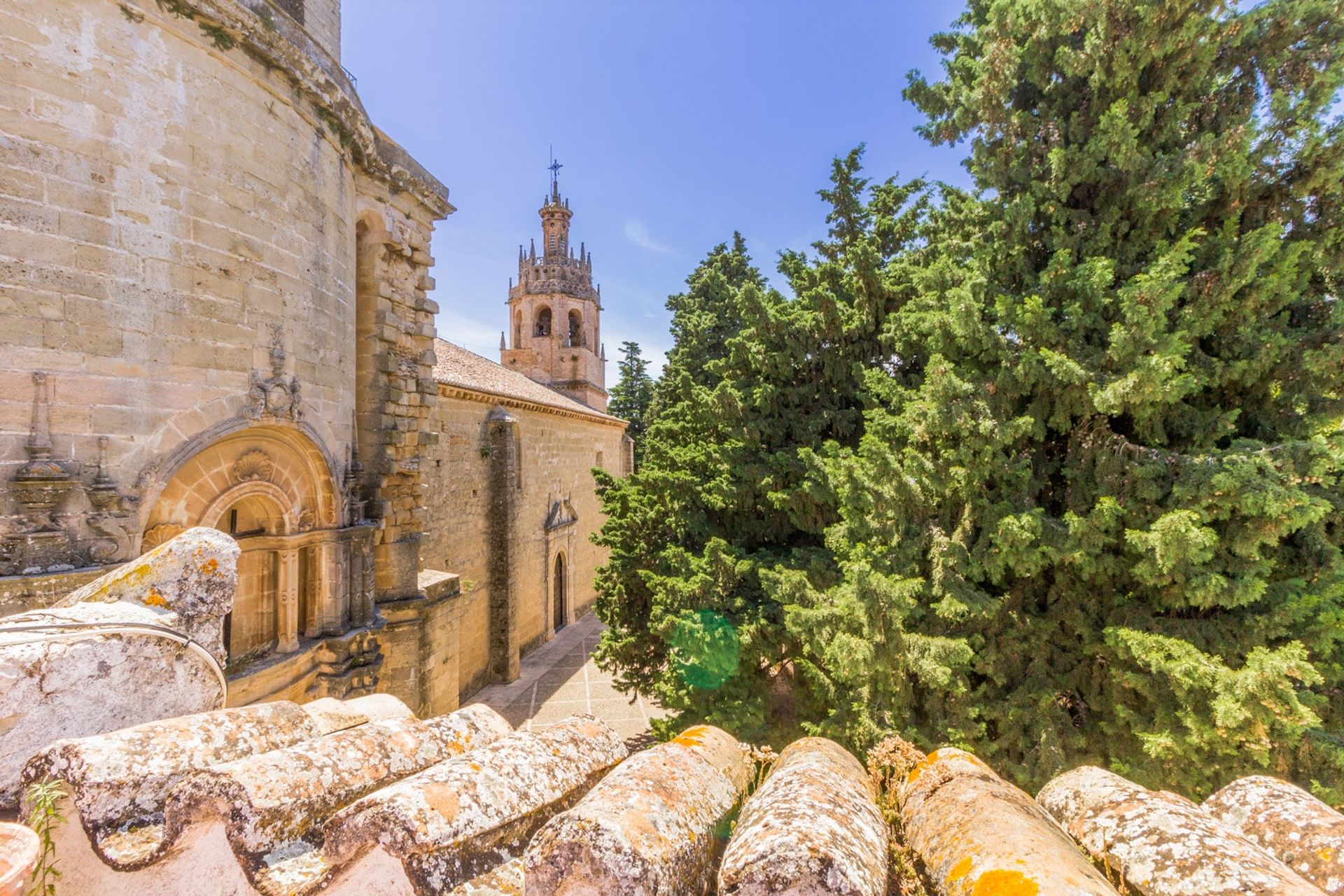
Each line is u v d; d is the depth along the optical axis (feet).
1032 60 31.04
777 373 43.14
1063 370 27.66
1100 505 27.45
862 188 51.24
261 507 26.66
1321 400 28.53
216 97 21.93
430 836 6.47
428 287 41.98
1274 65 28.25
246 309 23.12
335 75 28.22
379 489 37.19
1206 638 28.02
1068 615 31.96
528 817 7.88
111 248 19.07
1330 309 30.99
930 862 7.78
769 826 6.81
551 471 88.12
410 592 39.34
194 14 21.03
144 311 19.88
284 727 9.50
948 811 8.61
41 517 17.67
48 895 6.30
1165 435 30.14
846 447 41.70
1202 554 24.81
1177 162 27.96
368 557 31.50
